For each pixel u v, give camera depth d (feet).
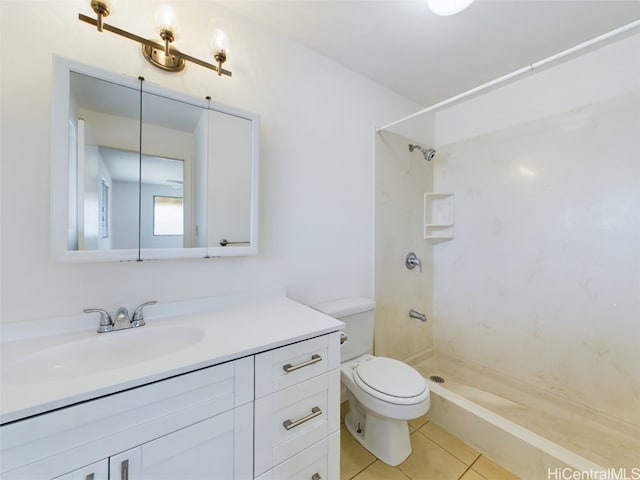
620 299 4.77
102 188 3.24
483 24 4.51
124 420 2.16
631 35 4.61
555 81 5.53
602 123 4.95
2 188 2.83
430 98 7.00
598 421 4.94
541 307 5.72
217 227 4.06
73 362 2.82
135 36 3.20
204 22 4.00
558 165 5.48
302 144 5.07
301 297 5.13
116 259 3.30
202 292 4.07
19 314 2.93
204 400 2.53
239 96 4.32
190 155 3.84
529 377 5.89
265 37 4.58
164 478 2.35
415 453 4.58
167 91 3.61
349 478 4.09
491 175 6.52
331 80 5.46
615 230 4.82
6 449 1.79
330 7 4.17
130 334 3.18
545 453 3.88
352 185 5.85
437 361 7.39
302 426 3.22
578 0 4.03
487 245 6.59
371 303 5.49
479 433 4.63
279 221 4.81
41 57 2.97
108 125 3.27
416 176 7.16
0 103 2.81
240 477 2.77
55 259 2.92
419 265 7.14
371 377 4.45
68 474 1.96
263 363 2.88
